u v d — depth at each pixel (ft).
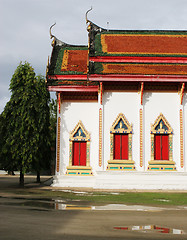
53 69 86.02
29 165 76.43
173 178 71.20
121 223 28.53
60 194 57.36
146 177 71.46
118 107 76.13
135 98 76.38
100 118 75.46
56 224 26.96
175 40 90.48
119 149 75.25
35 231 23.91
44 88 83.46
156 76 72.54
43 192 61.57
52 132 106.63
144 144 74.54
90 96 81.41
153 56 80.33
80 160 79.20
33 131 77.77
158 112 75.77
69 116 80.84
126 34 92.84
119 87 76.89
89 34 89.45
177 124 75.20
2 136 79.30
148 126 75.31
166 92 76.43
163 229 26.43
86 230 25.00
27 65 83.05
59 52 94.84
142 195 56.70
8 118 79.25
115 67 77.46
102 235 23.40
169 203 45.11
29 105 77.77
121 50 84.17
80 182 76.02
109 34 92.48
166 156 74.79
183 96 75.61
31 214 31.83
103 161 73.92
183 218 32.04
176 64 80.12
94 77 73.20
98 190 67.00
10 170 78.79
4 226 25.30
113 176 71.82
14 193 58.49
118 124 75.72
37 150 78.54
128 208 39.01
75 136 79.97
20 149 76.54
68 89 79.05
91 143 79.10
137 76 72.84
